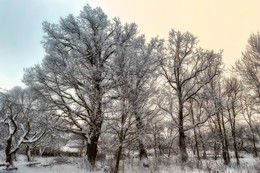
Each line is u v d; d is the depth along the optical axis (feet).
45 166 43.73
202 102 71.97
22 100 52.80
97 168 41.88
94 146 44.39
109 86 36.88
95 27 48.70
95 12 48.83
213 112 66.13
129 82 32.63
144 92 33.50
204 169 42.04
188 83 72.02
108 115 35.27
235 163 67.97
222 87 75.61
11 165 40.09
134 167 44.73
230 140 94.17
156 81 35.96
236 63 65.41
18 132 59.77
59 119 45.88
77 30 47.65
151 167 42.86
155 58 38.65
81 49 45.47
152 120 36.65
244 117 87.04
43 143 70.03
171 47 71.87
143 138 39.52
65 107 44.57
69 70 41.50
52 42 46.34
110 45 47.29
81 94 42.88
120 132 33.50
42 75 43.55
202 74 71.20
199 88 68.59
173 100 66.49
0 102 52.34
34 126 48.60
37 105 46.14
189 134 91.40
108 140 38.50
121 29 47.60
